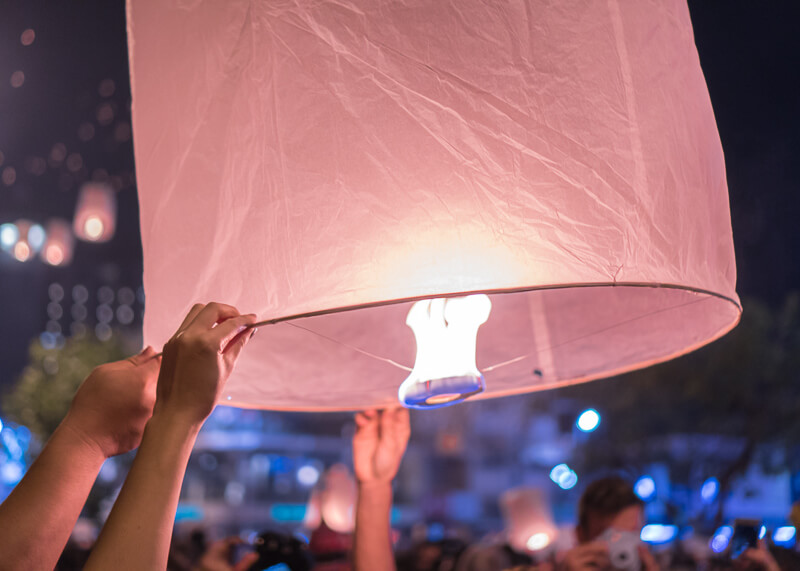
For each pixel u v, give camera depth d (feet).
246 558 7.02
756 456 51.93
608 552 6.06
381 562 4.75
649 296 3.76
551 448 77.66
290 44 2.75
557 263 2.51
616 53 2.76
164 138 3.12
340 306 2.51
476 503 83.10
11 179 54.70
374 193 2.57
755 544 5.66
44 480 2.82
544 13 2.67
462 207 2.52
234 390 3.99
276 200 2.70
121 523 2.23
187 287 2.92
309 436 91.40
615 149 2.66
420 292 2.47
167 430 2.39
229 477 87.71
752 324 48.55
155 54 3.22
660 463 52.13
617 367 4.10
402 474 85.71
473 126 2.56
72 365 64.13
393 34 2.64
